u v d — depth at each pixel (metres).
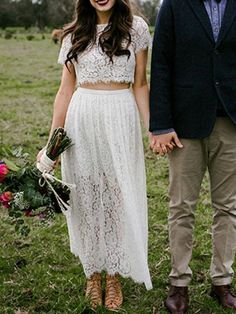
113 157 3.19
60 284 3.77
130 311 3.45
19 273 3.94
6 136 7.51
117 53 3.11
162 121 3.12
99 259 3.44
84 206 3.32
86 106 3.19
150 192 5.47
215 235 3.40
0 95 10.93
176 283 3.42
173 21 3.03
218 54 2.99
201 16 2.96
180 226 3.31
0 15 33.50
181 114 3.12
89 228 3.35
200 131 3.09
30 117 8.76
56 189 3.22
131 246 3.27
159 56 3.09
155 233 4.55
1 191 3.19
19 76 13.77
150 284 3.30
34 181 3.20
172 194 3.30
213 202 3.36
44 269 3.97
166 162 6.43
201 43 2.98
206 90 3.04
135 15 3.27
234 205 3.30
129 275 3.38
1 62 16.95
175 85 3.12
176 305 3.40
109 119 3.17
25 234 3.31
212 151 3.19
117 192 3.28
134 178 3.28
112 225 3.35
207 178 5.83
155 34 3.09
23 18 33.41
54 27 29.91
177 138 3.16
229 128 3.12
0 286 3.76
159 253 4.19
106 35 3.12
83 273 3.91
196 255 4.15
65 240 4.45
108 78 3.15
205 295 3.60
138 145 3.30
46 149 3.26
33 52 20.45
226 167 3.20
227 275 3.45
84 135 3.22
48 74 14.11
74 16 3.27
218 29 2.96
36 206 3.16
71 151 3.29
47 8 31.44
